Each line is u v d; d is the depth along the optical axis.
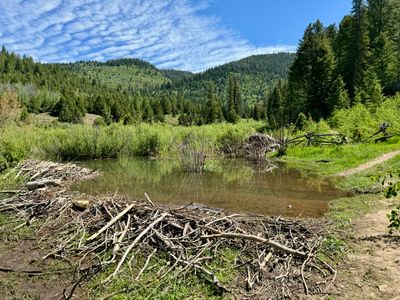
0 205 9.18
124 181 14.33
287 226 7.17
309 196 10.88
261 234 6.71
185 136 26.28
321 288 5.07
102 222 7.55
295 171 15.94
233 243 6.46
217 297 4.93
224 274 5.52
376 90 33.81
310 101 43.69
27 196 9.92
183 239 6.43
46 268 6.05
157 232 6.60
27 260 6.38
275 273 5.52
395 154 15.58
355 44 43.81
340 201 9.90
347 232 7.12
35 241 7.21
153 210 7.55
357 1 43.50
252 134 24.73
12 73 121.81
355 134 21.56
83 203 8.63
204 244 6.27
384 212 8.28
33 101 82.88
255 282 5.29
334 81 41.09
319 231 7.12
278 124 31.19
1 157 15.20
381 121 22.52
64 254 6.50
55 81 130.38
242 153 23.02
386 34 51.19
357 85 42.78
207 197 11.08
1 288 5.42
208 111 80.12
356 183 11.73
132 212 7.68
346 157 16.91
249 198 10.81
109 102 86.06
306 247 6.25
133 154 24.61
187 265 5.58
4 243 7.15
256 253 6.11
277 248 5.95
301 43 45.88
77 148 22.50
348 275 5.38
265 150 22.45
